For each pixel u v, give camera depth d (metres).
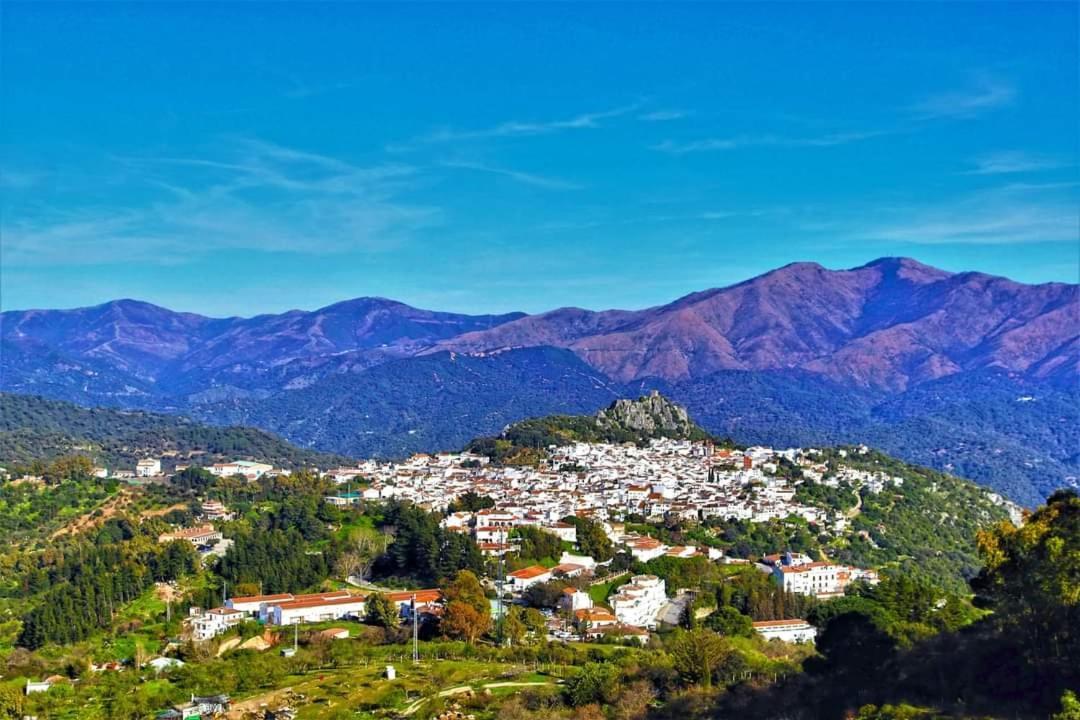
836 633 174.00
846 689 150.50
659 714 163.38
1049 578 120.31
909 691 137.50
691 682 180.50
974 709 120.31
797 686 161.50
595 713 172.75
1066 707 104.94
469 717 178.75
